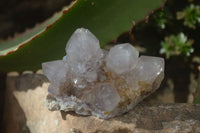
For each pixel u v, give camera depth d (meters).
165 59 0.61
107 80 0.46
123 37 0.62
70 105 0.47
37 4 0.68
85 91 0.46
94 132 0.46
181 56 0.60
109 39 0.50
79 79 0.46
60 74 0.46
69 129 0.48
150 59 0.46
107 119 0.46
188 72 0.60
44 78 0.54
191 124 0.45
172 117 0.46
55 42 0.50
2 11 0.72
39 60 0.51
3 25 0.71
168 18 0.60
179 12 0.59
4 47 0.54
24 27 0.70
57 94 0.47
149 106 0.47
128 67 0.44
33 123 0.53
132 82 0.46
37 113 0.53
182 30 0.60
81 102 0.46
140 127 0.45
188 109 0.47
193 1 0.60
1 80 0.61
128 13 0.49
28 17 0.70
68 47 0.45
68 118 0.48
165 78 0.60
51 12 0.66
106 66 0.46
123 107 0.46
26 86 0.55
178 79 0.60
